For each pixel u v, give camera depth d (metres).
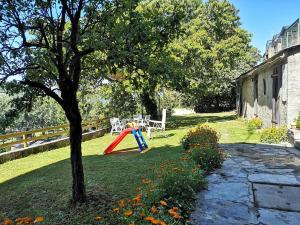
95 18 4.70
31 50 3.45
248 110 18.28
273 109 11.77
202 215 4.05
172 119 21.67
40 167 8.66
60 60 4.48
